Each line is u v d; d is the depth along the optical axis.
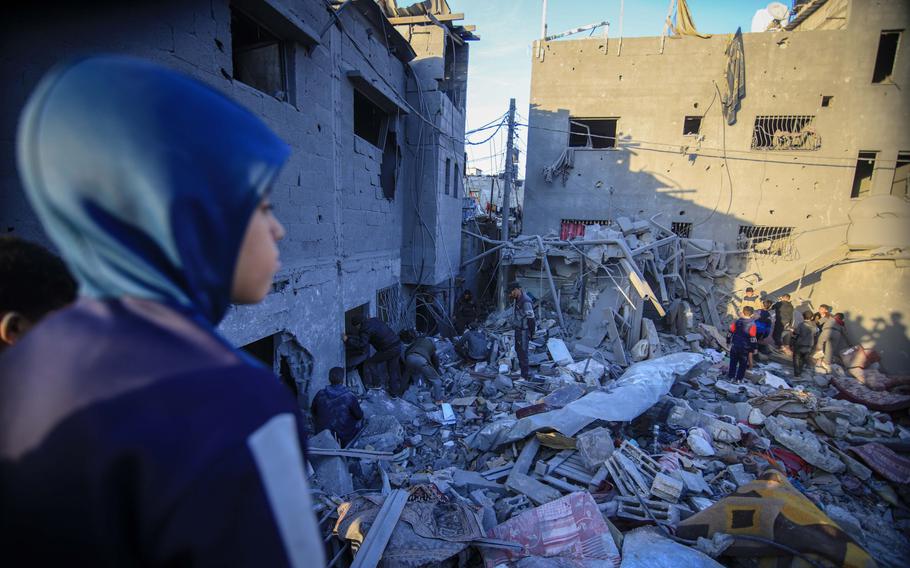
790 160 12.65
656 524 3.72
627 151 13.60
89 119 0.42
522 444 5.25
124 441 0.37
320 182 5.65
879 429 5.80
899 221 10.70
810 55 12.22
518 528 3.54
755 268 12.44
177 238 0.44
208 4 3.58
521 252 11.59
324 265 5.84
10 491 0.40
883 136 12.04
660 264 11.17
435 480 4.34
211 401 0.41
